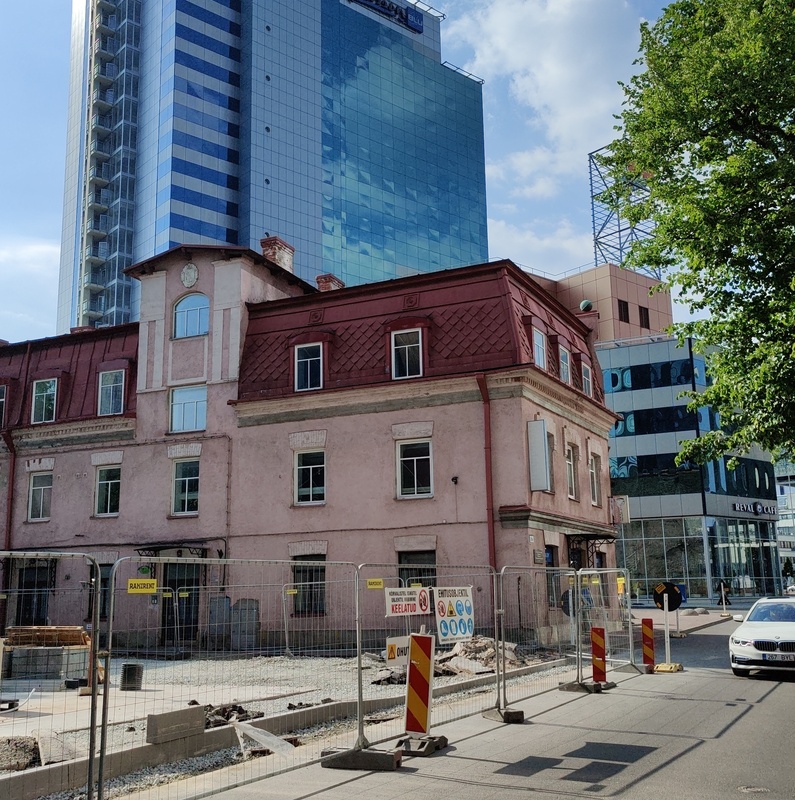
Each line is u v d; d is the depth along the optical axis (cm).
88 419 3059
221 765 948
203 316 3002
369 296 2814
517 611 1667
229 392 2884
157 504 2916
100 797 720
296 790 816
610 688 1495
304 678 1222
